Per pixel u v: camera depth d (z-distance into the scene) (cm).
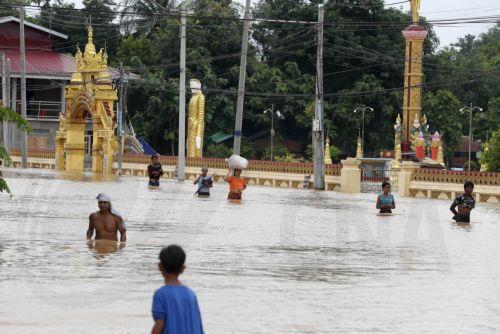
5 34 13088
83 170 10219
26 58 12900
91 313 1909
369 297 2192
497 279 2525
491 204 6394
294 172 8362
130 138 11231
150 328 1781
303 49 14375
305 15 14388
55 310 1933
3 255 2723
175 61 13925
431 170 7131
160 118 13575
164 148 14138
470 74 14525
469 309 2081
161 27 14900
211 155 13012
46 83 13100
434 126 14938
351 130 14325
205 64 13712
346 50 14162
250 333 1778
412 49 11738
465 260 2909
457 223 4312
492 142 10200
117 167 9950
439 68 15812
